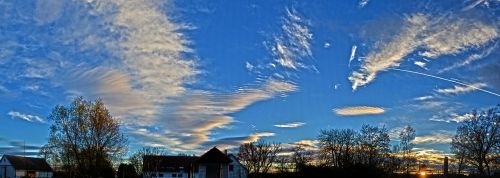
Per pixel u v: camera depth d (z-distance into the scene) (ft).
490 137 158.61
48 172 367.86
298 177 163.73
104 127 180.34
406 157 201.77
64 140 177.99
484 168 159.02
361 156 205.26
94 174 181.78
